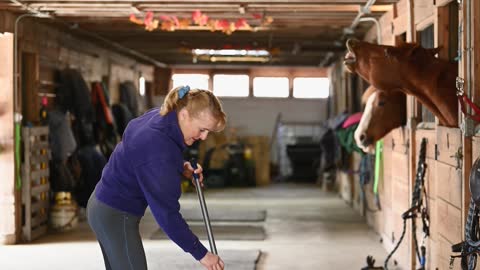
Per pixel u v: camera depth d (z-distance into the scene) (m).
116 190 3.13
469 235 3.38
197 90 3.10
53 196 8.18
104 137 10.17
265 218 8.97
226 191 12.62
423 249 4.77
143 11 7.15
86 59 10.40
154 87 15.78
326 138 12.23
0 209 7.09
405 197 5.78
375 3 6.38
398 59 4.35
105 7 6.79
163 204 3.02
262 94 15.54
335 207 10.12
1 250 6.73
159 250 6.68
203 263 3.07
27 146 7.27
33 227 7.42
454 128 4.09
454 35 4.62
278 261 6.21
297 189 13.02
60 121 8.30
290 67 15.34
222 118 3.08
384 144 7.08
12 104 7.10
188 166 3.33
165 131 3.05
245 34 9.77
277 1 6.33
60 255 6.47
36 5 6.72
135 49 12.20
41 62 8.30
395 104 5.81
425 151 4.97
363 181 8.17
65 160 8.34
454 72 4.36
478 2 3.65
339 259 6.30
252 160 13.75
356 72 4.53
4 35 7.05
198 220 8.78
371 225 8.15
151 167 3.00
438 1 4.58
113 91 12.11
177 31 9.48
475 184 3.23
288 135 15.10
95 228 3.18
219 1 6.36
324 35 9.77
